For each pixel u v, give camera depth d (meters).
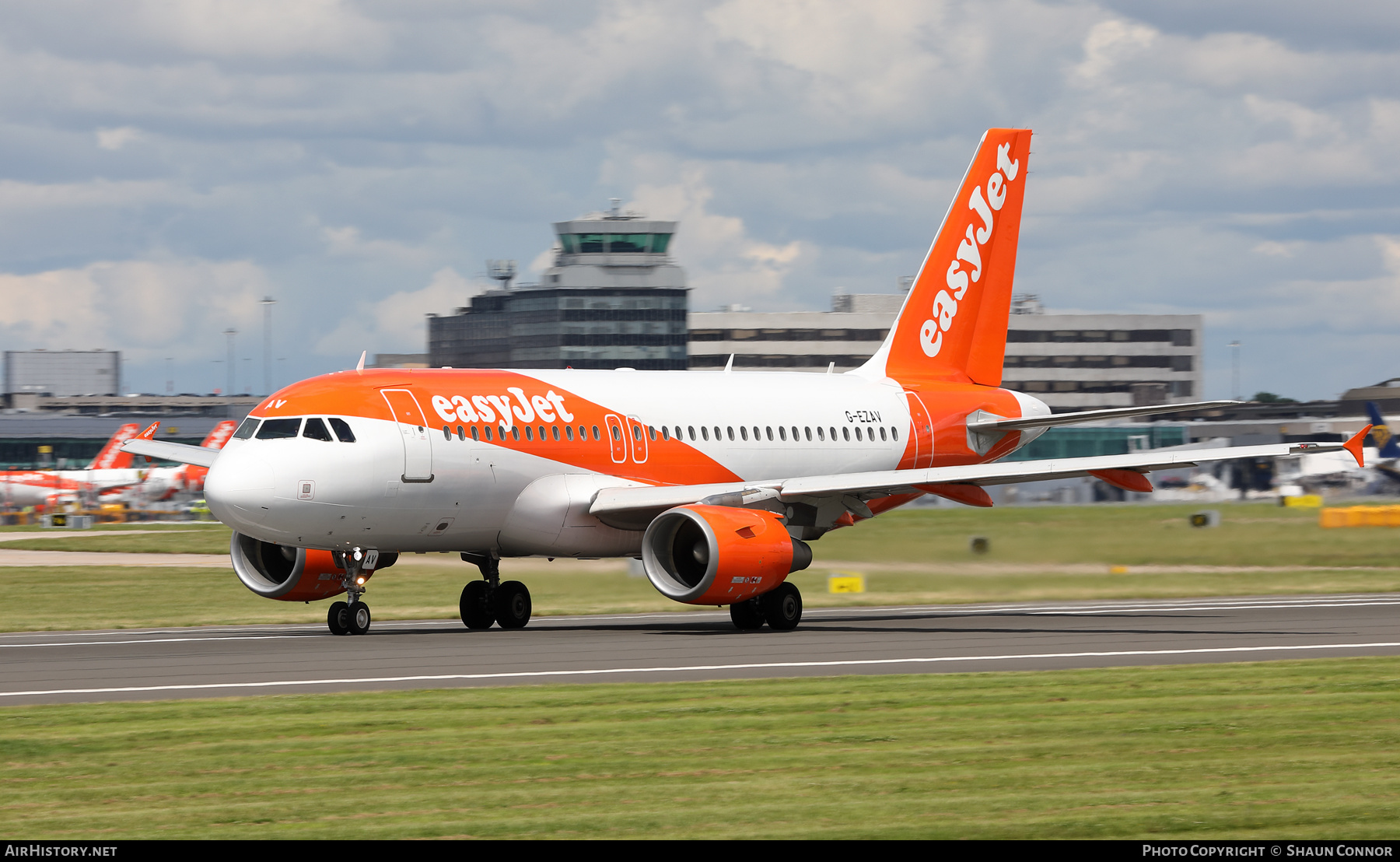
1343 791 43.88
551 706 60.78
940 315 139.50
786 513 109.88
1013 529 164.25
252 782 45.56
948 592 136.62
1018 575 144.62
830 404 128.75
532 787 44.78
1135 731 54.28
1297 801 42.56
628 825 39.88
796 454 124.06
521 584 109.38
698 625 109.62
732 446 119.38
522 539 106.69
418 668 75.88
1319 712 58.59
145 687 68.38
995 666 75.69
